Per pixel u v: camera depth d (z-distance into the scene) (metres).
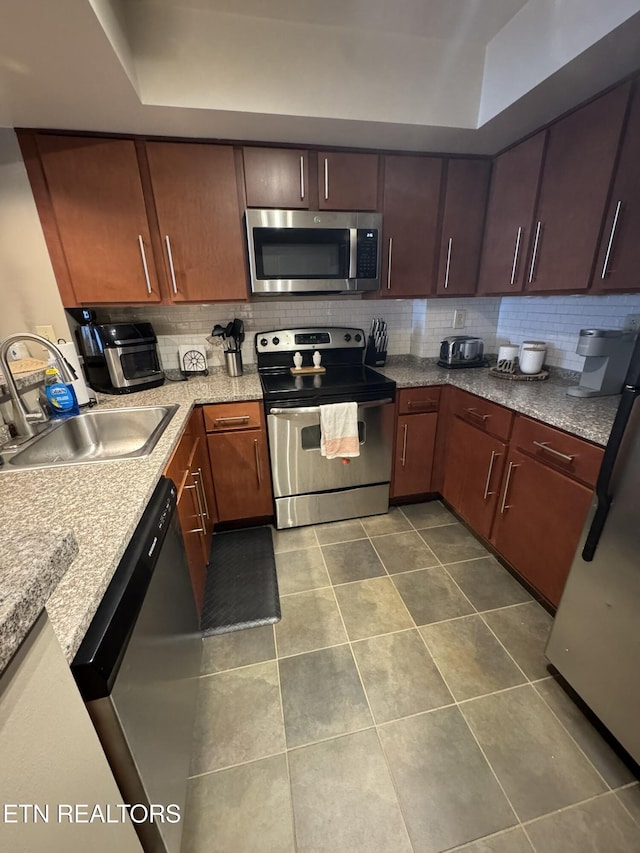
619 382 1.70
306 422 2.01
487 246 2.12
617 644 1.07
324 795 1.05
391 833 0.97
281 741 1.18
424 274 2.14
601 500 1.05
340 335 2.41
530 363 2.06
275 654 1.46
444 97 1.60
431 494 2.49
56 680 0.46
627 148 1.33
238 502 2.11
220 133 1.65
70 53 1.08
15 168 1.59
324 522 2.28
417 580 1.82
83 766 0.51
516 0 1.33
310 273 1.94
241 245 1.88
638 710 1.02
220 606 1.68
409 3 1.32
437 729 1.20
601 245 1.47
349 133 1.68
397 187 1.96
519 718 1.23
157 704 0.81
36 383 1.53
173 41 1.32
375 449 2.17
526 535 1.67
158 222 1.76
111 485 0.97
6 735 0.37
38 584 0.42
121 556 0.74
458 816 1.00
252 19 1.36
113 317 2.16
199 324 2.27
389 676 1.37
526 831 0.97
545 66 1.30
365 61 1.49
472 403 1.97
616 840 0.95
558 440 1.45
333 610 1.65
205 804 1.03
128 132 1.61
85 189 1.66
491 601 1.69
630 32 1.07
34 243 1.69
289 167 1.80
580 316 1.95
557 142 1.60
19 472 1.06
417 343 2.54
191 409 1.73
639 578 0.98
